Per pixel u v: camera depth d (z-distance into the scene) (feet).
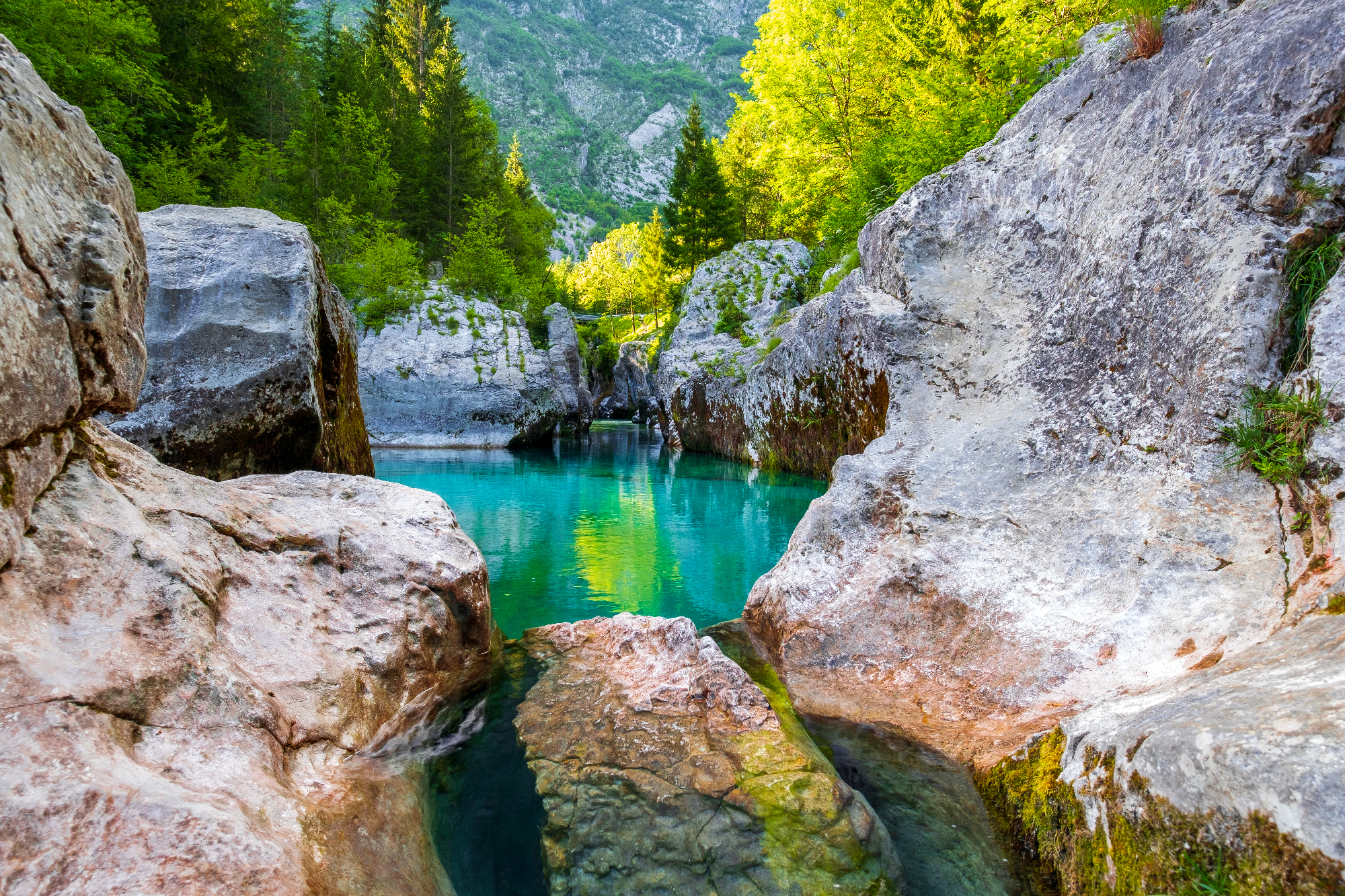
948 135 33.83
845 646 12.19
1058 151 16.70
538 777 8.68
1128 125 14.05
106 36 47.93
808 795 8.09
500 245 97.71
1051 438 12.93
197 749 5.99
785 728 9.75
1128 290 12.48
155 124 63.93
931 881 7.05
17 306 5.95
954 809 8.18
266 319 18.83
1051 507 11.89
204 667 6.68
